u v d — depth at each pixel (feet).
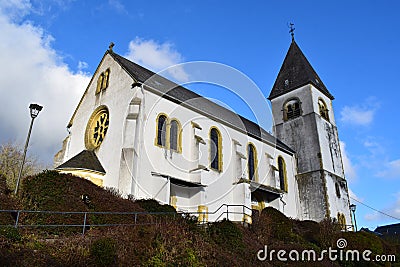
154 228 37.55
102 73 75.61
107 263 29.60
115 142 62.03
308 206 101.04
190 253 35.81
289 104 120.16
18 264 25.59
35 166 101.24
